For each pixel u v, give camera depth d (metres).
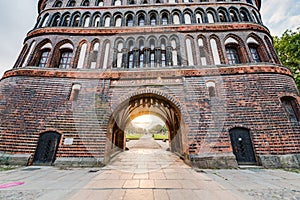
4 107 7.02
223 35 8.73
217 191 3.76
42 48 8.66
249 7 9.85
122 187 4.02
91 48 8.72
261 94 7.23
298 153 6.30
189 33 8.80
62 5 10.21
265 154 6.36
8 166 6.15
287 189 3.91
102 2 10.46
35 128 6.81
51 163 6.46
